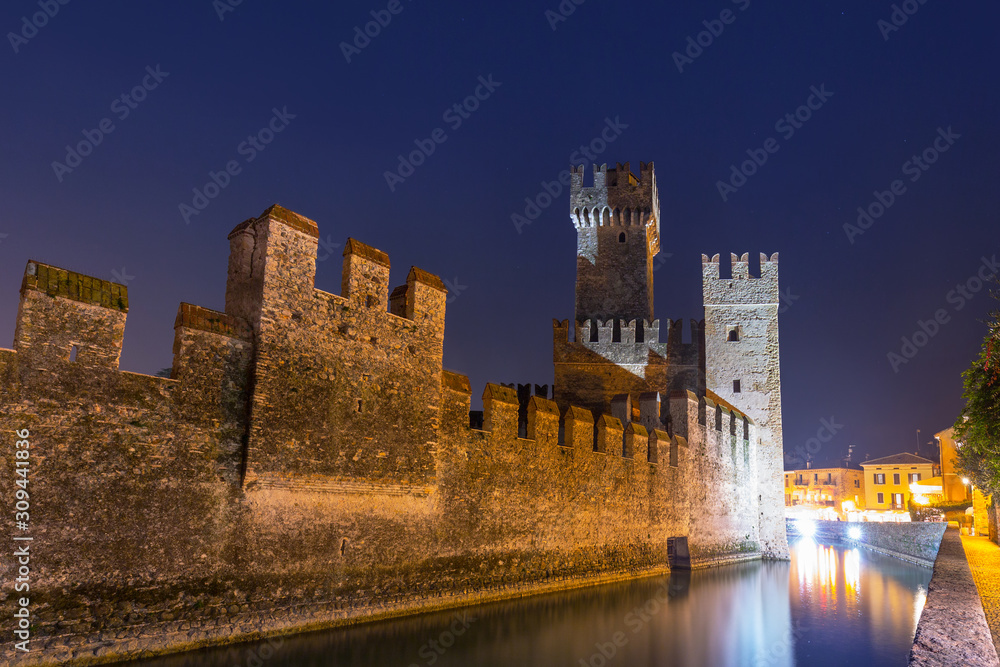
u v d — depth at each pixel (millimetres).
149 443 13773
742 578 31766
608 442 28156
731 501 39938
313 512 16547
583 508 26328
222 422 15047
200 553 14281
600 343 46938
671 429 35438
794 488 113750
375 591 17844
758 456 44094
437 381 20344
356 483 17516
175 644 13516
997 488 24094
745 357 45062
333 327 17422
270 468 15594
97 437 13031
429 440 19766
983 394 20422
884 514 84438
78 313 13070
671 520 32594
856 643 18016
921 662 11406
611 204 50750
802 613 22406
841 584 30359
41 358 12469
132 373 13734
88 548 12641
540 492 24203
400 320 19406
